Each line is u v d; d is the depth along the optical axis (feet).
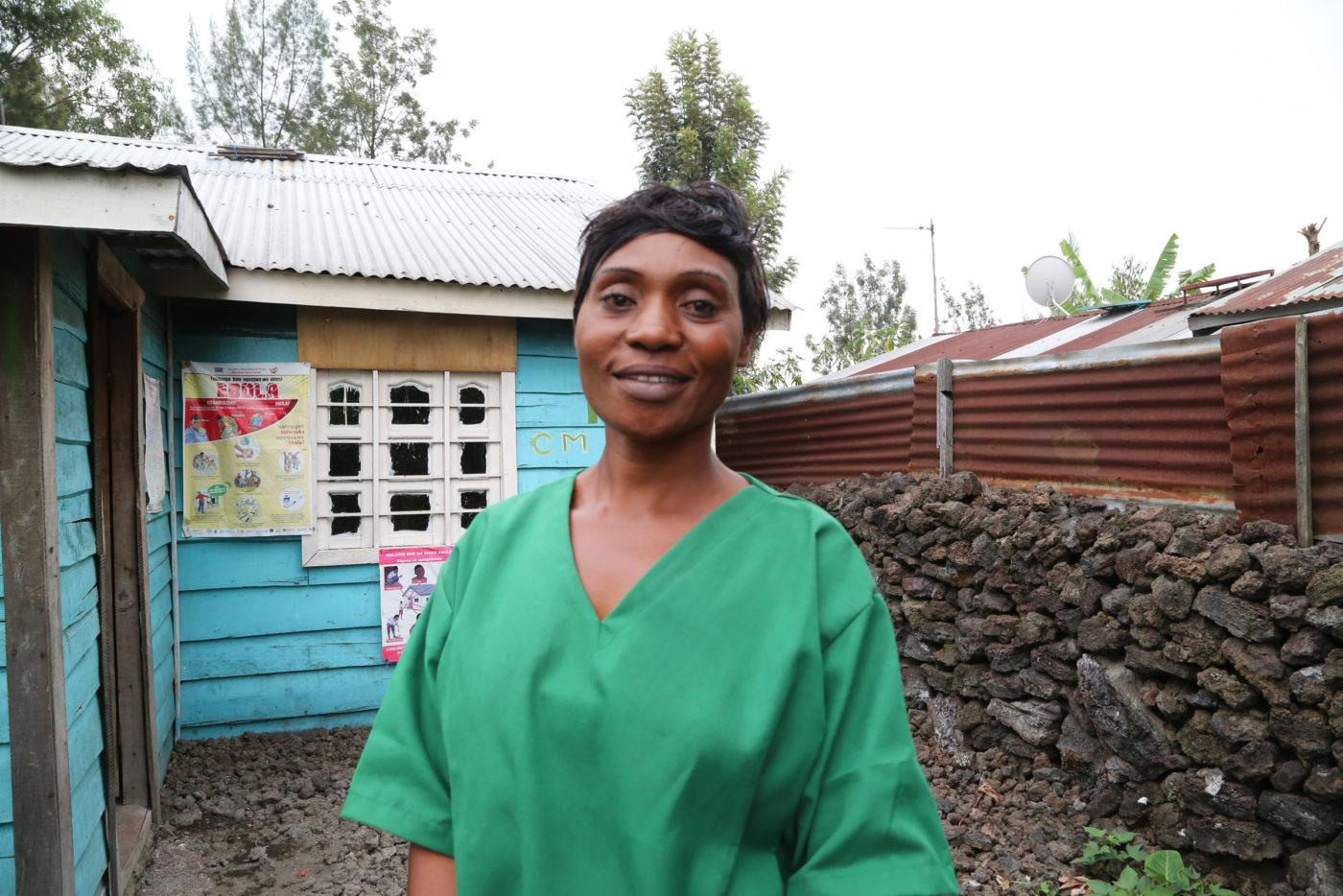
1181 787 11.42
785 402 20.30
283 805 14.74
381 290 16.96
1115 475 13.15
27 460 8.52
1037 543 13.65
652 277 3.22
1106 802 12.51
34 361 8.54
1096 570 12.75
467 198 26.17
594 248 3.38
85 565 10.38
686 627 3.05
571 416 19.93
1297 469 10.47
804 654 3.07
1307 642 10.13
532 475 19.63
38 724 8.53
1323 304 11.97
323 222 20.97
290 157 28.04
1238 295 15.14
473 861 3.05
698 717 2.90
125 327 13.48
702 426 3.44
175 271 15.66
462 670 3.27
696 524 3.33
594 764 2.94
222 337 17.58
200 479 17.48
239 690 17.88
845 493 18.07
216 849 13.28
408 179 27.50
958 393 15.96
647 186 3.38
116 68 74.18
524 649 3.10
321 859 12.96
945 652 15.60
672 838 2.82
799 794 3.07
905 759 3.16
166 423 16.85
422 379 18.99
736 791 2.89
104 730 10.73
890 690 3.25
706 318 3.26
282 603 18.08
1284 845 10.56
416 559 18.79
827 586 3.27
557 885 2.92
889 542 16.76
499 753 3.05
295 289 16.46
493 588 3.43
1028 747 14.12
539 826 2.93
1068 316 22.57
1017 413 14.79
